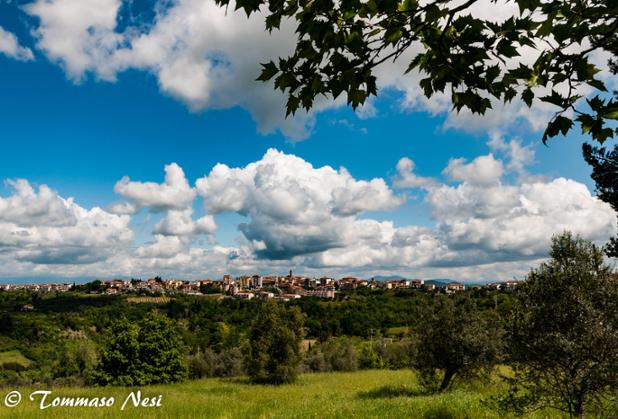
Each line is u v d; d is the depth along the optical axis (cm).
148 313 3931
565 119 322
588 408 913
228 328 9800
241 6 329
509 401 998
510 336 963
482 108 351
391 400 1769
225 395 2705
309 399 2334
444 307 2122
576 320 890
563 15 292
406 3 323
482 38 307
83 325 10625
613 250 1438
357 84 344
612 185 1462
